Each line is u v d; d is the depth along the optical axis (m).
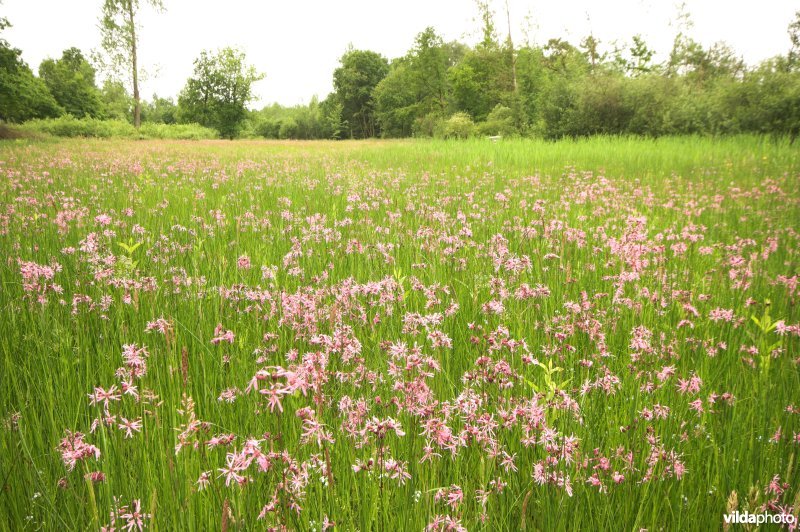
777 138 26.30
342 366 3.32
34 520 2.50
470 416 2.77
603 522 2.58
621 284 5.21
